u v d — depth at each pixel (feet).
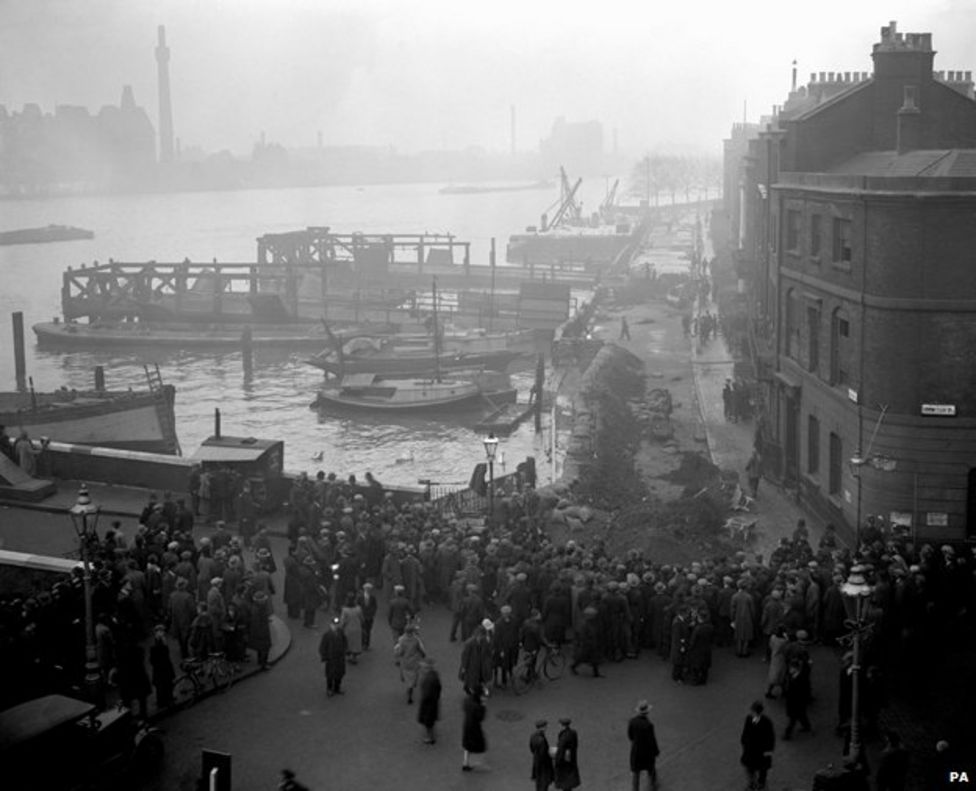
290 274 451.12
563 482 170.19
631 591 101.65
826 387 147.74
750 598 100.12
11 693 85.35
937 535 129.39
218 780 71.41
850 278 137.08
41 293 620.08
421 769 81.82
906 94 164.04
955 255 125.08
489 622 89.56
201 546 111.04
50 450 157.38
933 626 96.89
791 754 82.94
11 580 115.85
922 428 128.16
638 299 432.66
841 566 101.24
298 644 104.88
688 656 94.73
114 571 102.06
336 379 321.93
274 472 145.07
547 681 96.37
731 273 401.90
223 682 95.20
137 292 455.63
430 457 251.80
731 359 286.25
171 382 356.79
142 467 152.97
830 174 147.13
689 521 148.05
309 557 110.42
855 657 76.64
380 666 99.91
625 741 85.40
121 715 78.48
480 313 420.36
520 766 82.17
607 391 230.89
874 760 81.46
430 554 114.01
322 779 80.38
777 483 171.32
